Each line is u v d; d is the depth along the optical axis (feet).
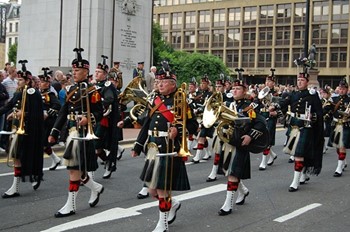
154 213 22.02
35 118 24.76
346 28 189.88
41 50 67.21
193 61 153.58
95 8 62.18
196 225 20.44
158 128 18.60
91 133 20.94
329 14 192.54
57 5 65.72
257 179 31.40
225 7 217.97
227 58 218.18
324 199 26.05
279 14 203.51
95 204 22.82
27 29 69.05
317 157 29.32
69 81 43.19
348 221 21.70
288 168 36.24
